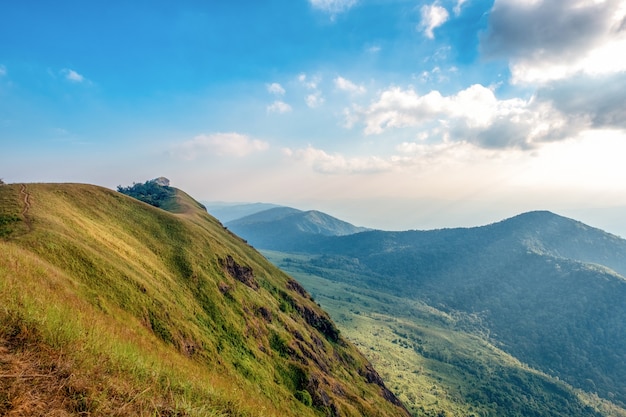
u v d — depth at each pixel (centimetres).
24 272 2497
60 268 4734
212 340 6981
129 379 1212
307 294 17450
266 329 9975
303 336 12112
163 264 8794
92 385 1015
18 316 1174
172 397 1229
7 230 5112
